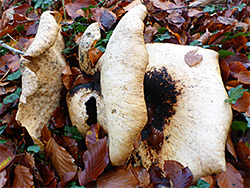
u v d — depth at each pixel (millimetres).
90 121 463
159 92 443
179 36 572
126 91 369
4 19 800
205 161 396
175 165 400
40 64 451
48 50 455
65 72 485
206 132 401
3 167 425
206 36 577
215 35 558
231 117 424
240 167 426
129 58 376
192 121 410
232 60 520
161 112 442
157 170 420
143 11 415
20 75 546
